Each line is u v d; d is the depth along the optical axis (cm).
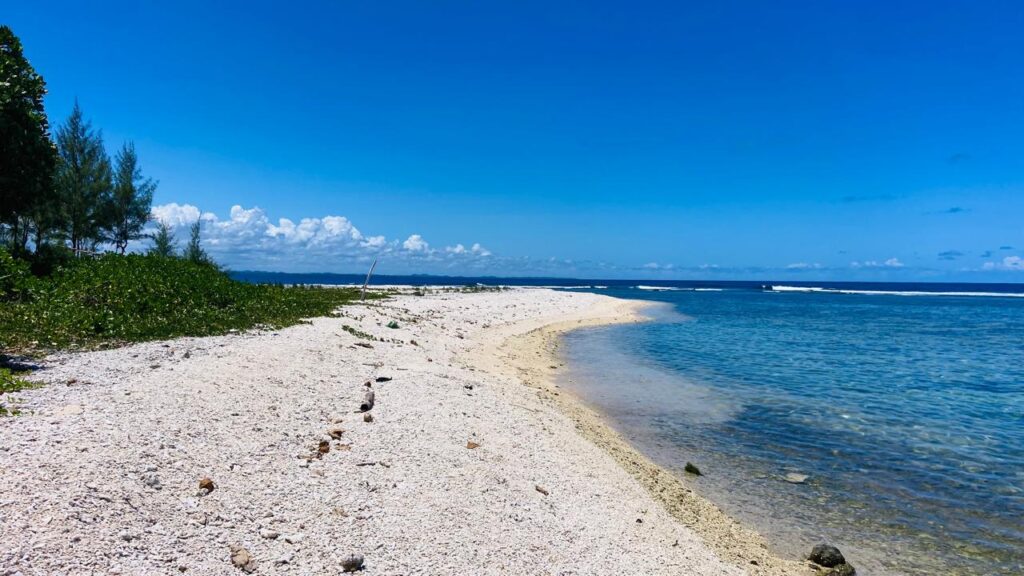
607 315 5166
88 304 1688
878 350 3247
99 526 534
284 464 768
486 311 4238
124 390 922
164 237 3866
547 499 857
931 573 852
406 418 1056
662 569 732
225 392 992
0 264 1569
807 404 1866
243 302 2209
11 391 865
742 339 3638
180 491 637
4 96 1358
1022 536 970
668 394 1947
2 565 451
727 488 1145
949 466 1301
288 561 566
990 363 2816
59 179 3134
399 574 582
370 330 2183
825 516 1034
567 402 1703
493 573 620
